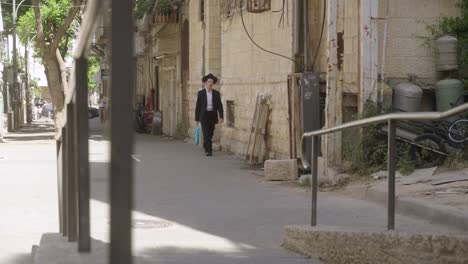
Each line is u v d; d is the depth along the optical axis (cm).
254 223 920
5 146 2547
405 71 1227
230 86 2028
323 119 1350
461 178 1008
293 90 1379
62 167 657
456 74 1223
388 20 1213
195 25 2498
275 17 1566
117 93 198
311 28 1398
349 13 1211
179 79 2894
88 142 445
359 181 1131
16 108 4150
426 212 849
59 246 575
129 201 204
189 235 844
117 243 204
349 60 1212
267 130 1636
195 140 2420
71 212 587
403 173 1084
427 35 1227
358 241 616
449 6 1228
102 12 218
